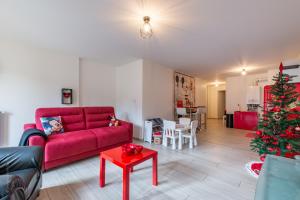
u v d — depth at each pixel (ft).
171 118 17.74
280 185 3.05
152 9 6.44
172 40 9.62
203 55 12.57
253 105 19.81
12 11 6.56
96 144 9.37
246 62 14.53
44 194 5.81
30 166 5.12
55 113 10.06
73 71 12.67
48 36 9.07
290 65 12.66
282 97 7.47
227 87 22.76
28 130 7.80
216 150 11.02
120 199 5.57
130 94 14.99
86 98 13.97
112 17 7.06
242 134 16.56
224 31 8.41
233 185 6.47
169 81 17.49
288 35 8.91
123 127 11.34
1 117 9.59
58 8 6.36
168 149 11.25
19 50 10.18
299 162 4.40
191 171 7.72
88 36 9.04
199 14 6.81
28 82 10.54
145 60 14.12
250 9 6.43
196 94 23.58
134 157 5.98
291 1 5.89
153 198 5.62
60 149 7.76
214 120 29.22
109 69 15.85
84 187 6.31
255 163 8.59
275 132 7.53
